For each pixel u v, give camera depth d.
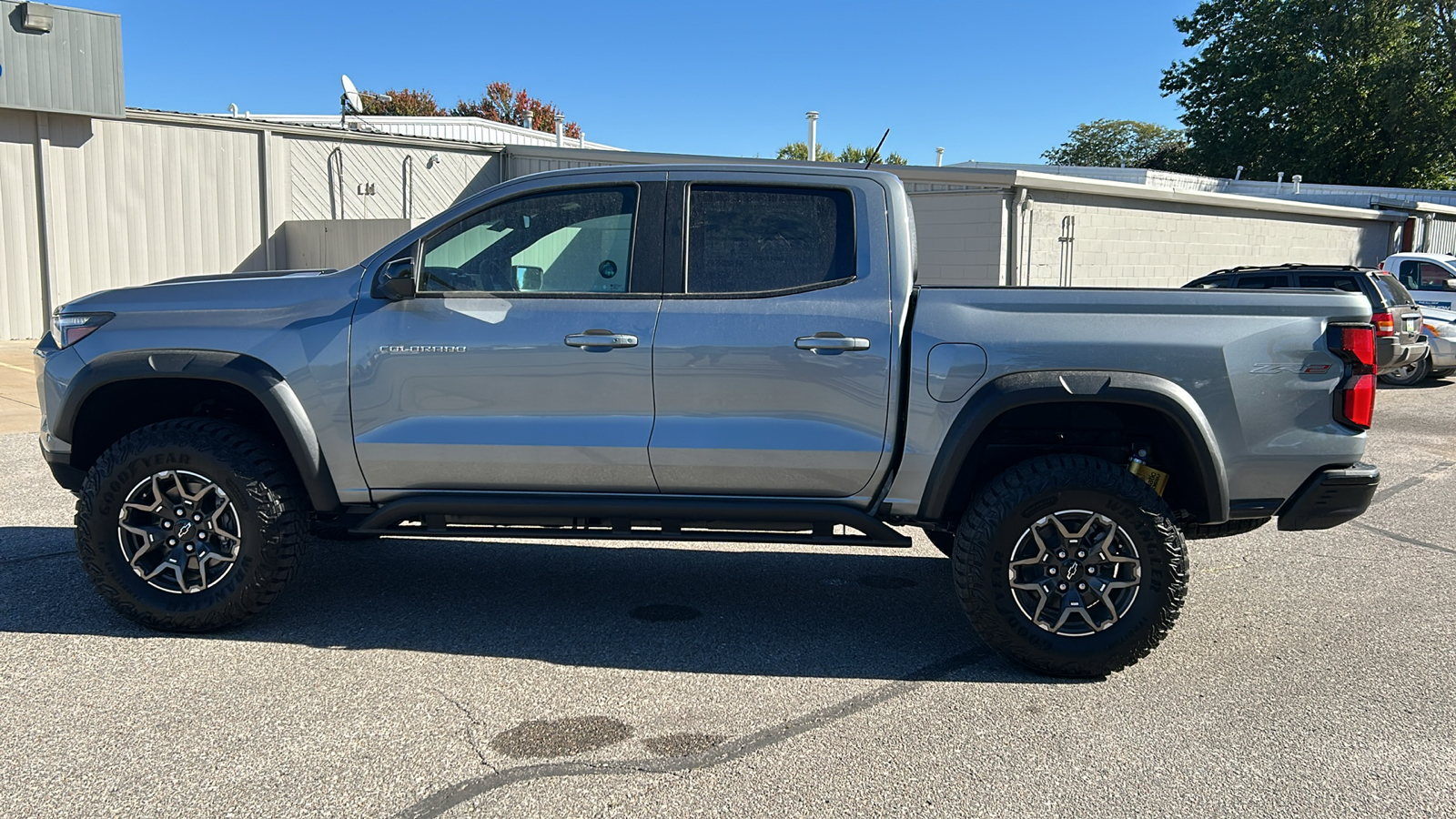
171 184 16.12
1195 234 21.03
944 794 3.14
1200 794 3.16
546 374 4.23
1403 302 13.66
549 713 3.69
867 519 4.22
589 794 3.10
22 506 6.58
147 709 3.64
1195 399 4.03
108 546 4.29
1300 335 4.05
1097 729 3.63
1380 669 4.25
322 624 4.59
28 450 8.36
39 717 3.55
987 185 16.50
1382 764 3.38
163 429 4.26
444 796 3.07
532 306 4.29
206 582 4.32
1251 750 3.47
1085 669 4.04
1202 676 4.16
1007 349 4.06
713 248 4.32
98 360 4.32
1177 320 4.06
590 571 5.55
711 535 4.38
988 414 4.01
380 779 3.17
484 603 4.95
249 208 16.97
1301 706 3.86
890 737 3.54
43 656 4.11
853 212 4.32
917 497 4.21
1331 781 3.26
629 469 4.27
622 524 4.43
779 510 4.27
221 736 3.43
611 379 4.21
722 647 4.42
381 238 16.30
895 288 4.23
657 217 4.34
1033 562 4.05
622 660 4.24
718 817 2.98
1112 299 4.10
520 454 4.27
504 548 6.03
